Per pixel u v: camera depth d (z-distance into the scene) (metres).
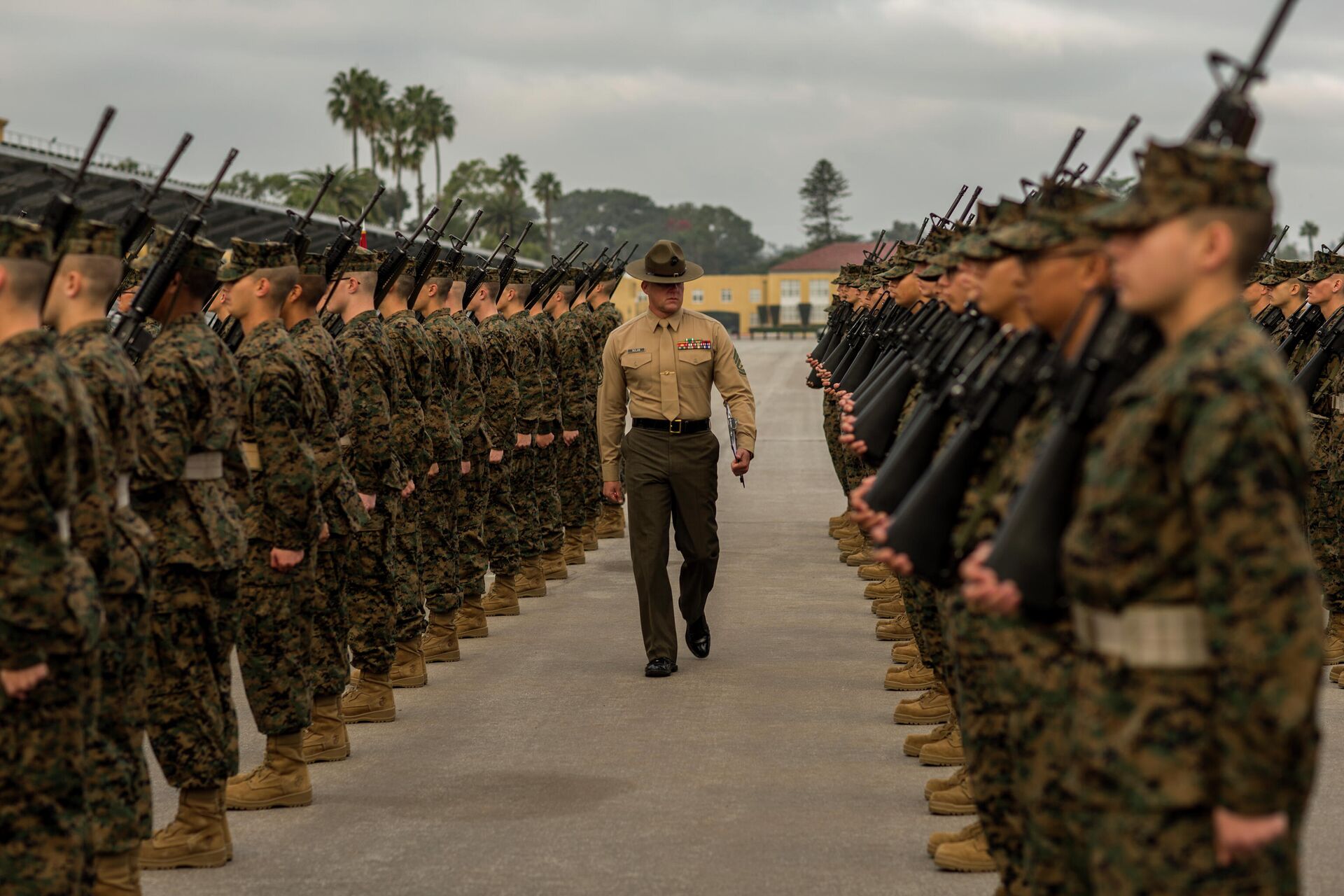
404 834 6.88
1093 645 3.54
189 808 6.45
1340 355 10.20
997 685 4.38
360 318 8.96
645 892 6.04
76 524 5.28
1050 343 4.62
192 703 6.39
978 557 3.87
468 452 11.50
